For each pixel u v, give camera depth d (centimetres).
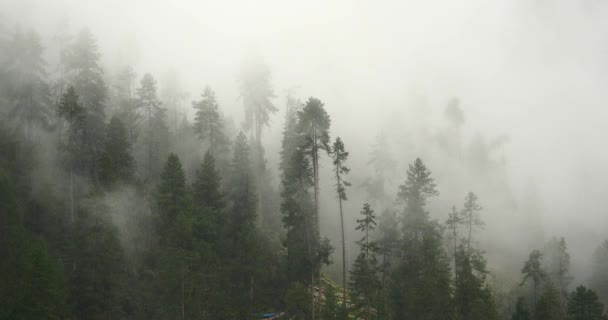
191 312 2920
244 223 3416
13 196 3005
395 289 3578
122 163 3675
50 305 2291
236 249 3328
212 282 2995
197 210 3136
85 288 2677
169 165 3153
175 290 2911
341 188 3575
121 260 2977
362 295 3431
